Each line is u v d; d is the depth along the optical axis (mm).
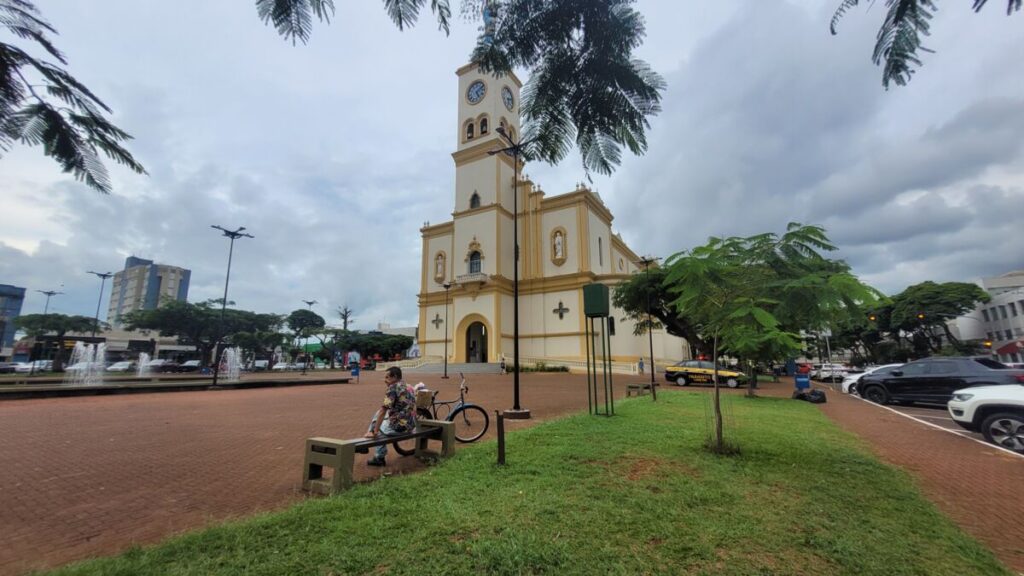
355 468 6406
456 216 41219
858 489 5297
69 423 10188
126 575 2998
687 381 24250
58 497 5090
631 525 3992
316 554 3352
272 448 7730
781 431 9047
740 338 6266
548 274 38969
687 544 3635
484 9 1956
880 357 47906
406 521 3998
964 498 5414
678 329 29484
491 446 7254
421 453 6863
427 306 43125
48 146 1779
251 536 3645
